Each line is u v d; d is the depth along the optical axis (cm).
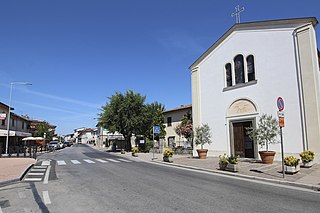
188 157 2164
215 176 1141
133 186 877
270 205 633
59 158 2312
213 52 2153
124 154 2989
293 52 1628
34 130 5838
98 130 8012
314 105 1485
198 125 2205
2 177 1042
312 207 618
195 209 593
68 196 730
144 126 3781
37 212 579
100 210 585
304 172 1146
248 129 1672
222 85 2044
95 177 1091
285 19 1677
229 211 579
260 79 1773
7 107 3856
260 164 1470
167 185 899
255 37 1845
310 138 1479
